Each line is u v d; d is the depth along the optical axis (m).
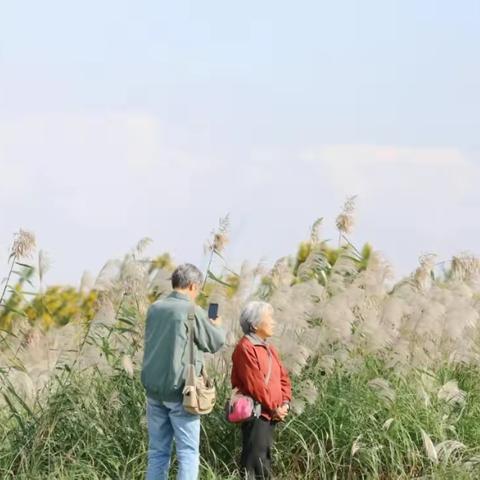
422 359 16.31
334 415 14.29
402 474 13.97
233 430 14.18
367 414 14.46
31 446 13.80
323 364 14.84
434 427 14.73
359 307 16.41
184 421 12.57
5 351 15.01
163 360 12.54
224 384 14.58
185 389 12.38
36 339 15.09
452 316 16.61
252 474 13.20
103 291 15.17
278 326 15.52
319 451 14.09
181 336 12.52
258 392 13.05
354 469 14.16
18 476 13.27
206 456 14.03
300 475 13.98
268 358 13.23
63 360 14.77
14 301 15.13
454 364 17.38
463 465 14.05
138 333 14.91
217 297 15.76
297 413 13.91
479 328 18.17
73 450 13.73
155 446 12.84
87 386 14.55
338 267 16.77
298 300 15.57
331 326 15.33
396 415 14.53
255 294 16.48
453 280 18.62
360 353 15.82
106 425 14.20
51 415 13.95
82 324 15.70
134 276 15.24
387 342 15.62
